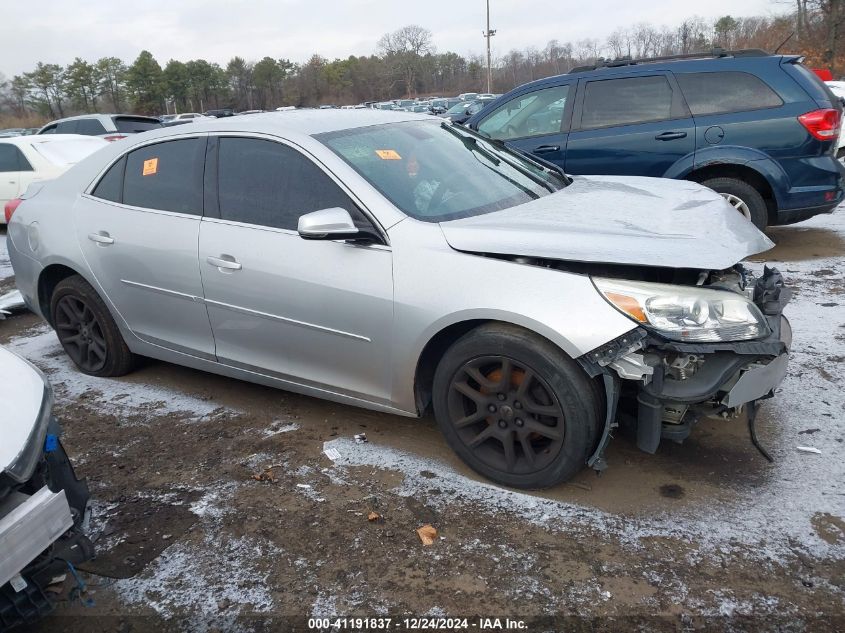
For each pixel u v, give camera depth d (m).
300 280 3.30
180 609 2.47
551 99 6.73
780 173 5.91
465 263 2.92
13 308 6.18
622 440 3.41
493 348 2.87
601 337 2.63
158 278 3.87
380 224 3.12
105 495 3.21
